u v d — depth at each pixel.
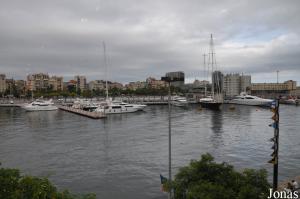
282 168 38.16
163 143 55.66
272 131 68.81
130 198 29.78
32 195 13.79
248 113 116.38
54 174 37.56
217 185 17.58
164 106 162.50
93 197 16.66
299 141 56.06
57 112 131.12
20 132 72.50
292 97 189.00
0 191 13.98
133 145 54.31
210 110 131.12
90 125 84.00
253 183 18.38
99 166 40.84
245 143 54.47
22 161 44.06
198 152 47.81
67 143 57.19
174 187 19.73
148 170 38.59
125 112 120.69
